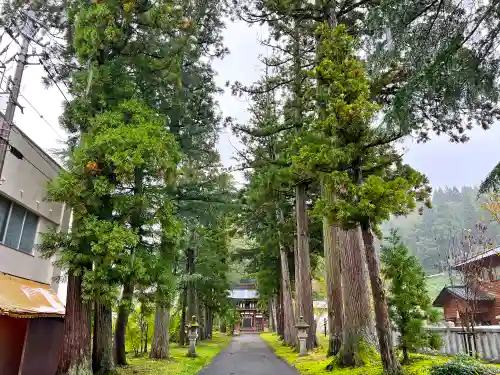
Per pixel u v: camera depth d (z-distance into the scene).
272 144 19.67
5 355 10.51
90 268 9.84
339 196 8.58
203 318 33.59
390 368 7.79
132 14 11.30
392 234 9.97
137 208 10.44
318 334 35.12
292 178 13.81
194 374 12.20
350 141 8.77
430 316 9.29
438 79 7.54
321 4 13.83
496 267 20.05
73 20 11.70
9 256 11.75
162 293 10.66
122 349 13.98
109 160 9.58
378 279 8.18
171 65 12.14
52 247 9.63
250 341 34.62
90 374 9.76
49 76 11.09
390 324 8.77
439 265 24.64
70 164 10.16
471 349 10.25
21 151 12.18
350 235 12.16
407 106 7.83
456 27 7.56
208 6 14.48
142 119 10.63
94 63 10.81
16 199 11.95
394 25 7.88
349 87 8.74
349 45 9.49
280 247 26.81
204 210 16.98
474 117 10.27
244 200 17.20
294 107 16.56
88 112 10.69
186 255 25.88
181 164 15.71
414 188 8.50
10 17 11.23
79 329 9.82
